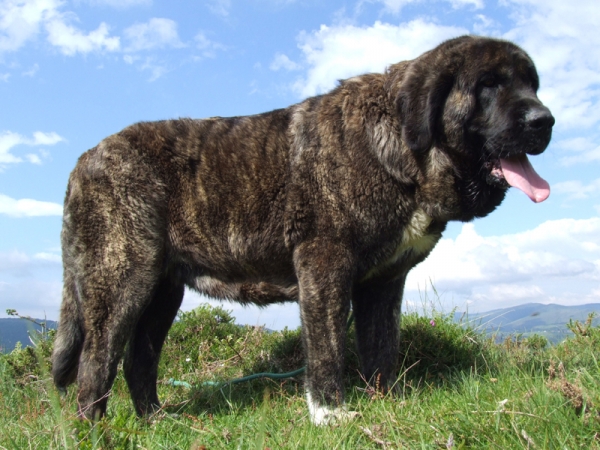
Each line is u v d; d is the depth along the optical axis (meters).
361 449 1.19
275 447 1.22
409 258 1.69
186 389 1.98
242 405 1.75
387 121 1.62
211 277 1.79
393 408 1.38
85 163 1.73
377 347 1.76
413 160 1.60
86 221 1.69
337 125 1.65
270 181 1.68
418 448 1.12
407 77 1.62
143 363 1.82
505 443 1.07
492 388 1.41
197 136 1.77
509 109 1.55
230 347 2.32
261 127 1.75
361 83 1.71
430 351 1.97
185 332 2.43
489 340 2.07
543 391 1.25
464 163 1.64
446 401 1.39
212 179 1.73
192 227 1.74
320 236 1.61
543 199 1.54
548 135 1.55
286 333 2.30
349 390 1.81
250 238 1.71
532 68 1.65
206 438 1.35
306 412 1.52
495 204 1.70
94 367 1.63
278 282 1.75
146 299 1.70
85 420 1.34
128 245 1.68
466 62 1.59
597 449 1.01
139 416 1.74
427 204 1.62
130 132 1.76
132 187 1.69
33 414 1.57
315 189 1.63
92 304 1.66
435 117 1.60
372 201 1.59
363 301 1.77
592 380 1.29
